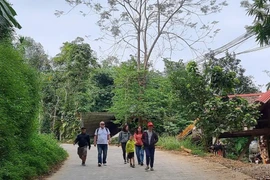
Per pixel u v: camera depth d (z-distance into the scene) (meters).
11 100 10.02
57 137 36.28
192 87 19.44
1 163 9.70
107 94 37.94
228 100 19.33
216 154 18.95
